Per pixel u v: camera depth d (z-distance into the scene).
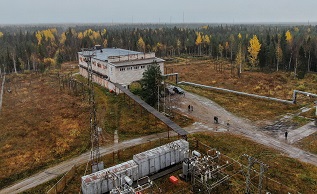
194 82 75.81
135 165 30.06
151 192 28.14
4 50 129.38
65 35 185.00
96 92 65.88
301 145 37.22
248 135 40.91
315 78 77.69
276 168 31.75
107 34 175.88
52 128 45.53
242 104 55.03
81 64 86.50
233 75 83.06
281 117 47.78
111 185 28.22
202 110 52.09
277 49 90.50
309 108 51.28
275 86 69.69
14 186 30.53
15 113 53.53
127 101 57.12
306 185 28.56
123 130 43.66
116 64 63.06
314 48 92.38
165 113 50.06
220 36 160.25
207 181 29.91
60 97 63.38
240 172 31.16
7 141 41.06
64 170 33.22
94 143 39.34
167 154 32.56
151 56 68.69
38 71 101.69
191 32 177.62
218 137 40.25
